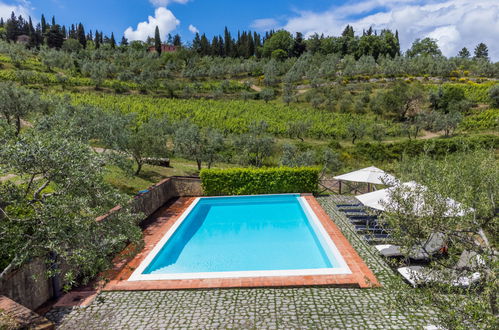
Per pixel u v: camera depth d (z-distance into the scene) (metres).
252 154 26.22
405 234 4.29
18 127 19.11
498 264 3.31
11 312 4.76
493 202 4.30
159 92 59.28
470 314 3.34
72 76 57.75
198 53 107.94
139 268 7.88
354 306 5.97
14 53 59.72
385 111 53.59
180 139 22.48
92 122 14.92
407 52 113.56
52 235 4.48
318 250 9.83
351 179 12.70
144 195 12.25
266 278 7.12
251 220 13.16
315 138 41.44
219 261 9.09
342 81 66.38
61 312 5.98
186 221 12.59
